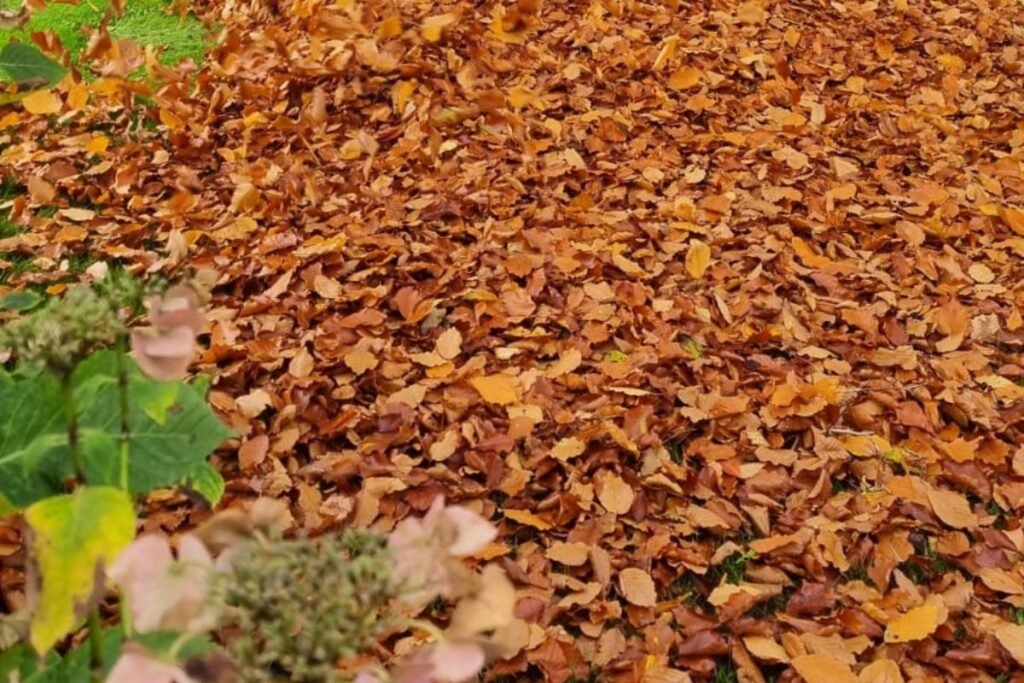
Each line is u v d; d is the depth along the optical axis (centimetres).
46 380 125
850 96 449
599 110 409
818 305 314
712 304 313
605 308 303
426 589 87
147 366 100
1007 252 353
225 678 84
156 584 85
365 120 396
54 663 125
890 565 226
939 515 239
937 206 371
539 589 217
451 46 426
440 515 90
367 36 408
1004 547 232
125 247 321
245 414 254
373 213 341
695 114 420
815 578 224
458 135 388
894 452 256
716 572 227
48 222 332
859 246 349
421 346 288
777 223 355
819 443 258
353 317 289
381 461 244
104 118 397
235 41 408
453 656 82
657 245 338
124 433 118
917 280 331
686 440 262
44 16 473
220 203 349
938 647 210
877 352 294
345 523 229
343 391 266
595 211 353
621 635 208
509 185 358
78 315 110
